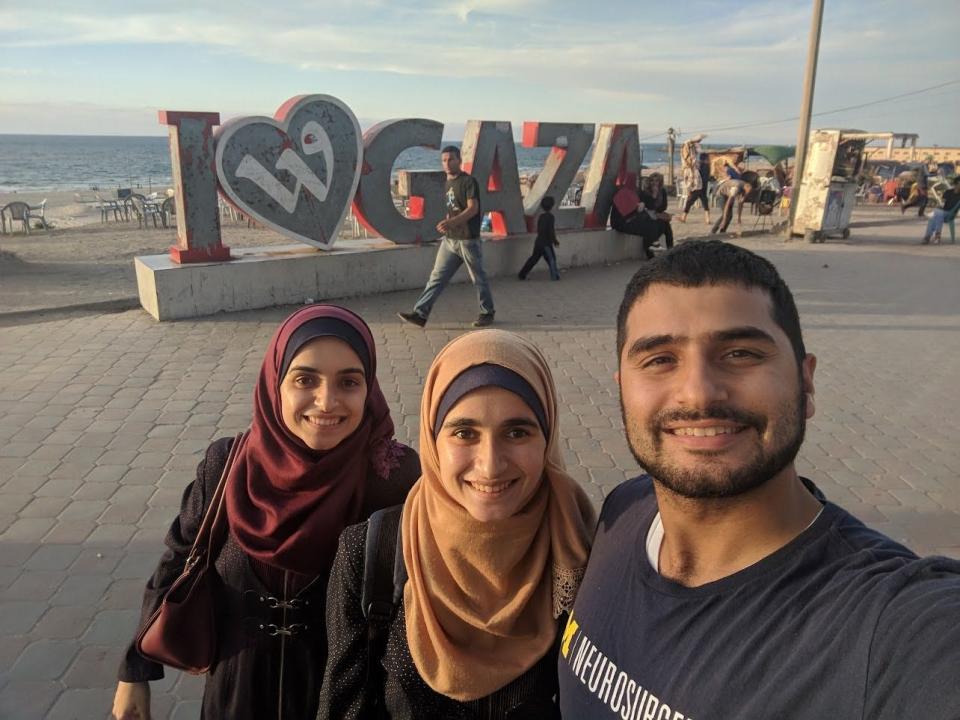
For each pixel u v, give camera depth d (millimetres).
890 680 933
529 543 1598
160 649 1821
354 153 9492
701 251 1218
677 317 1158
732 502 1155
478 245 8461
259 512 1878
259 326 8328
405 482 2006
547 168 12461
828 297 11109
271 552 1821
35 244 16547
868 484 5070
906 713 901
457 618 1565
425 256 10477
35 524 4188
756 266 1192
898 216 24797
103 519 4258
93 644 3240
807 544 1136
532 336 8469
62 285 11195
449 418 1528
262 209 8945
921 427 6145
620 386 1281
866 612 1001
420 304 8461
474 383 1512
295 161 9031
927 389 7109
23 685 2994
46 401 6051
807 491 1259
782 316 1172
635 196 13148
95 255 14758
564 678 1377
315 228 9430
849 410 6520
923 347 8562
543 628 1572
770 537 1164
